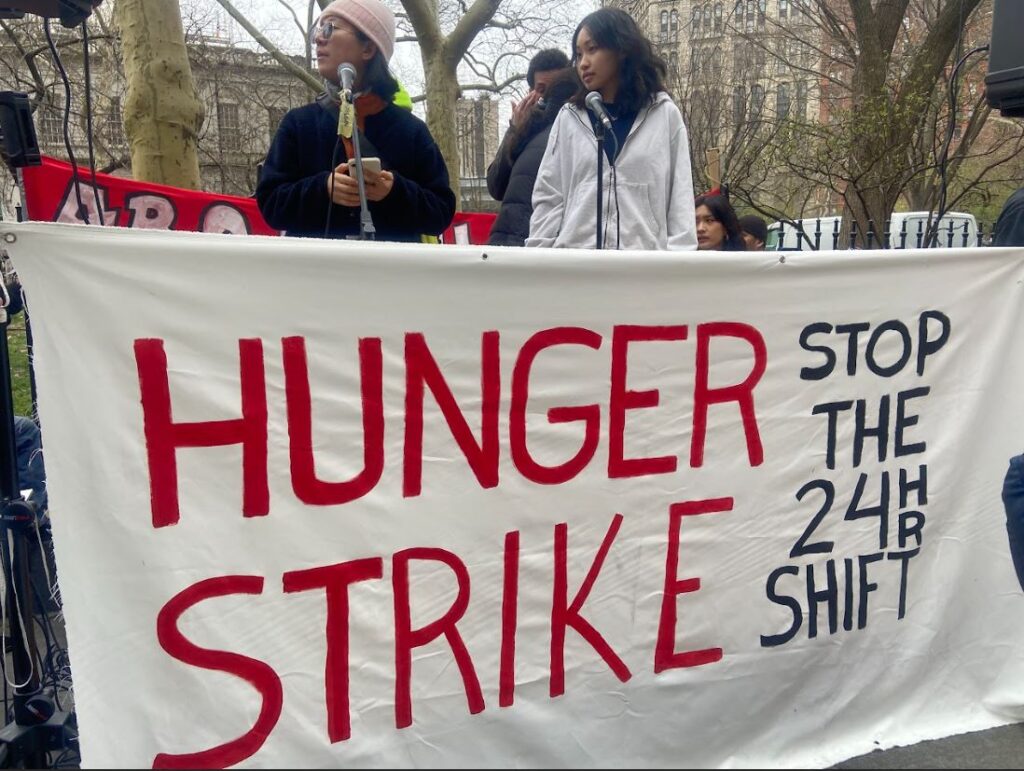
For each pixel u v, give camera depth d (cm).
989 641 256
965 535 253
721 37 1622
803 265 226
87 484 171
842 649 241
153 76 536
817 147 938
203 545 179
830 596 238
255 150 1873
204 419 178
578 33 295
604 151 295
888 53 948
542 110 384
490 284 197
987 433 253
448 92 1086
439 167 288
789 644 234
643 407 214
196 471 178
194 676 178
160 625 176
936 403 246
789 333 227
